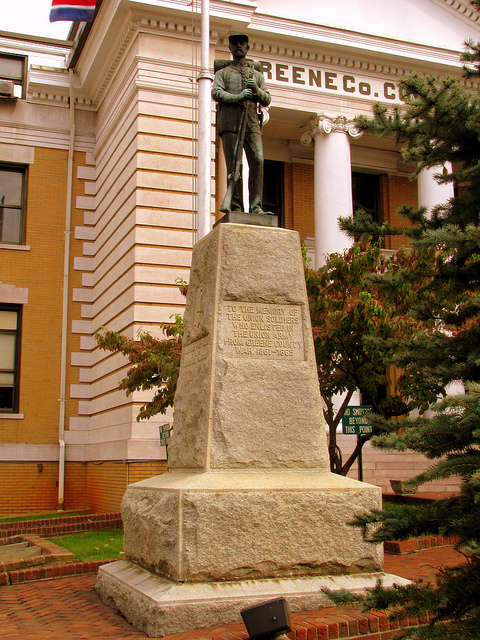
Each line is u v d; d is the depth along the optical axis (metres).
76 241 22.47
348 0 21.84
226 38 19.66
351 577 6.80
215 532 6.46
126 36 19.25
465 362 6.57
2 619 7.22
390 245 24.09
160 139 18.56
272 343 7.58
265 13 20.00
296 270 7.87
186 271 18.14
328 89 21.11
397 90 21.73
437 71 21.97
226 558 6.45
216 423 7.14
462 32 23.00
